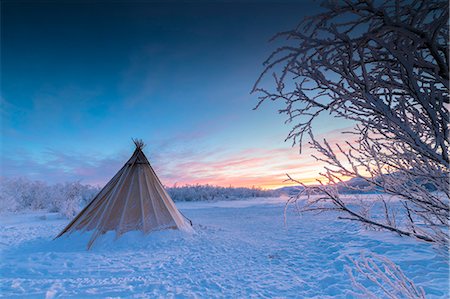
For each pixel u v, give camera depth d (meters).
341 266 6.05
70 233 10.79
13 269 6.95
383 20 1.39
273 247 9.12
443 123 1.52
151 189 11.89
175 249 9.07
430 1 1.35
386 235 8.27
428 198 2.36
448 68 1.42
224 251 8.70
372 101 1.54
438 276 4.64
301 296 4.73
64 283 5.82
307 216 18.66
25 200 28.80
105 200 11.41
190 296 4.92
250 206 31.19
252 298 4.77
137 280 5.91
